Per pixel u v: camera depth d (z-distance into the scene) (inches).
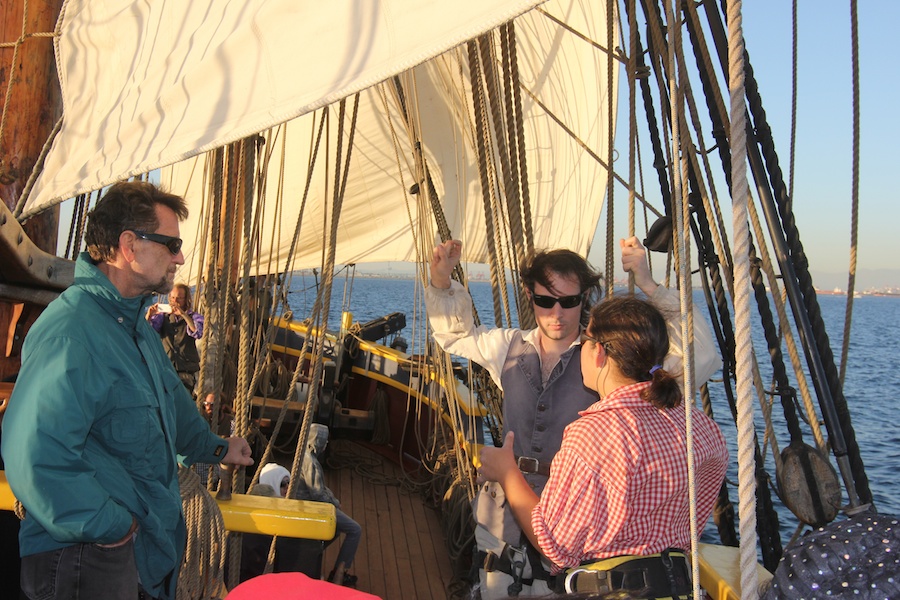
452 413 177.5
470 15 60.9
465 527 163.0
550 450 90.5
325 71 68.8
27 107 133.0
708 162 104.7
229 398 193.0
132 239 76.7
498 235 127.6
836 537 56.2
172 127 80.7
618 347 69.7
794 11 102.0
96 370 71.9
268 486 126.2
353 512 199.6
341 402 276.8
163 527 78.2
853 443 91.7
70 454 68.2
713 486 71.7
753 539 50.5
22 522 75.5
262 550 107.3
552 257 90.1
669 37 61.3
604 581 66.0
